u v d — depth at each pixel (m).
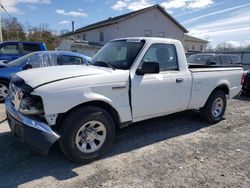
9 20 42.84
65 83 3.23
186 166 3.54
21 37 43.53
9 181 3.04
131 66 3.89
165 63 4.38
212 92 5.44
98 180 3.12
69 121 3.29
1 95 7.10
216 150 4.13
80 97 3.30
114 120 3.91
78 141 3.41
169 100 4.41
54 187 2.95
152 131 4.97
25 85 3.24
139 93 3.92
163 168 3.46
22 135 3.12
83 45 28.31
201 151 4.07
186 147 4.22
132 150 4.03
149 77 4.04
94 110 3.46
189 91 4.77
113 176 3.22
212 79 5.23
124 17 28.45
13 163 3.47
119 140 4.44
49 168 3.38
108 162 3.60
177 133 4.91
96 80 3.46
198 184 3.09
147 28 30.27
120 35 28.59
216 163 3.66
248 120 6.01
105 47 4.79
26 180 3.07
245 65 16.14
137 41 4.24
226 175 3.33
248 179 3.24
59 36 47.47
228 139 4.66
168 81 4.32
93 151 3.57
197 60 11.30
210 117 5.46
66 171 3.31
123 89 3.72
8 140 4.23
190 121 5.73
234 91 5.90
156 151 4.02
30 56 7.42
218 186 3.06
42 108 3.13
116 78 3.65
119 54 4.27
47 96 3.08
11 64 7.27
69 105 3.24
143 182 3.10
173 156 3.85
